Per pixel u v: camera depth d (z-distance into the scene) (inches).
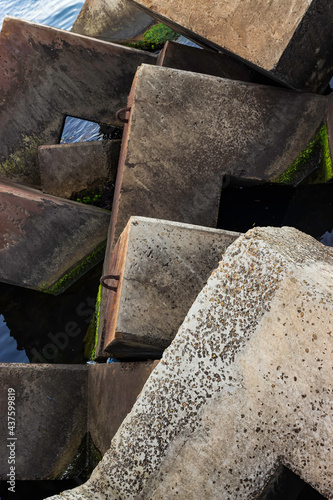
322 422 60.8
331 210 163.3
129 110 172.6
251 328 67.1
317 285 63.5
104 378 140.9
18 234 220.4
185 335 73.0
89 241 226.2
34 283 228.2
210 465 68.1
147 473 72.2
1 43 253.3
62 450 150.6
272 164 168.1
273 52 155.0
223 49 166.4
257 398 65.5
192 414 70.1
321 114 166.7
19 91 262.5
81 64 259.3
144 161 165.0
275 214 171.9
